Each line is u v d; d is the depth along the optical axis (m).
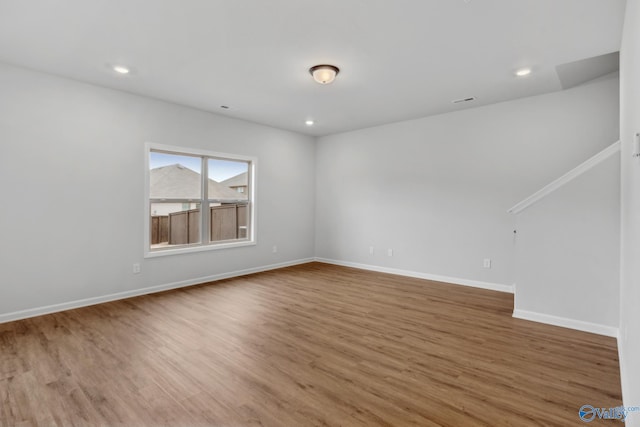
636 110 1.58
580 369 2.33
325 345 2.71
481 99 4.22
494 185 4.45
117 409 1.85
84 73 3.42
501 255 4.41
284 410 1.85
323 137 6.46
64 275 3.56
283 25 2.49
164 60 3.10
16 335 2.87
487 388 2.09
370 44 2.77
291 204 6.14
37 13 2.33
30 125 3.32
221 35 2.64
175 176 4.57
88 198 3.71
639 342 1.36
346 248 6.13
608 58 3.16
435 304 3.82
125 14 2.34
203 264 4.83
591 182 3.00
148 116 4.17
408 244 5.29
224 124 5.01
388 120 5.26
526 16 2.34
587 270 3.03
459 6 2.23
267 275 5.32
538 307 3.26
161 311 3.53
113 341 2.75
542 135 4.06
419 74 3.41
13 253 3.24
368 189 5.79
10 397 1.96
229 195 5.23
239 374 2.23
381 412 1.84
